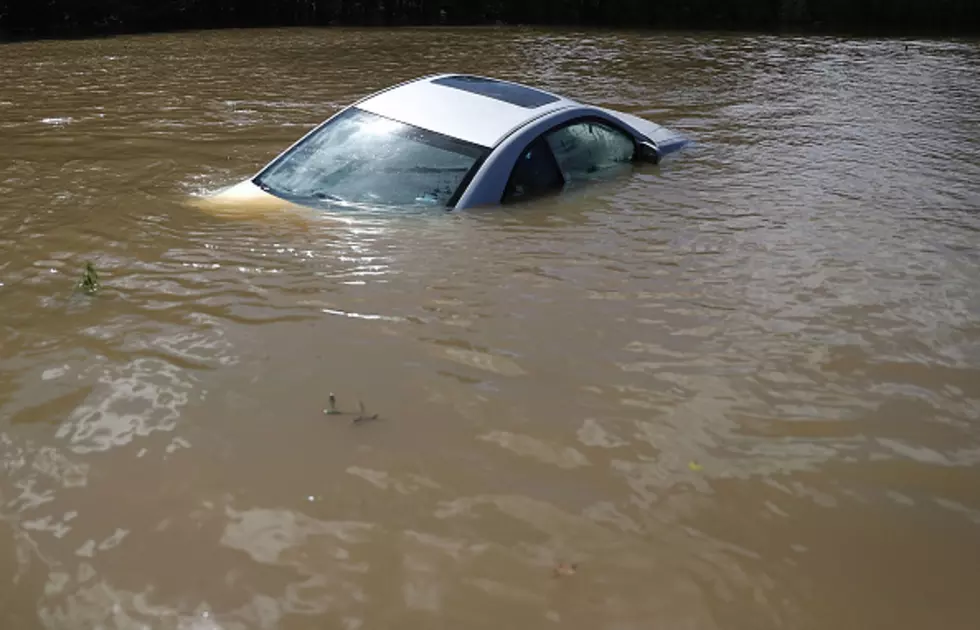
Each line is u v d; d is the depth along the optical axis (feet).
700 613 8.33
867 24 81.41
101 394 11.74
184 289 15.07
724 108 36.78
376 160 20.22
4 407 11.43
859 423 11.51
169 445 10.66
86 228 18.39
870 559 9.07
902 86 43.21
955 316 14.80
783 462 10.63
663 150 26.03
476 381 12.26
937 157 26.86
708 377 12.56
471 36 70.03
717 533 9.39
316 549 9.04
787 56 56.90
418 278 15.75
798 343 13.69
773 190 22.43
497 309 14.57
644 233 18.67
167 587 8.51
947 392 12.35
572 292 15.38
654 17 85.61
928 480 10.36
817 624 8.23
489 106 21.39
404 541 9.18
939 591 8.66
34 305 14.43
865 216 20.33
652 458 10.64
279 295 14.89
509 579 8.70
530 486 10.08
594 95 40.65
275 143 28.94
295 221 18.51
